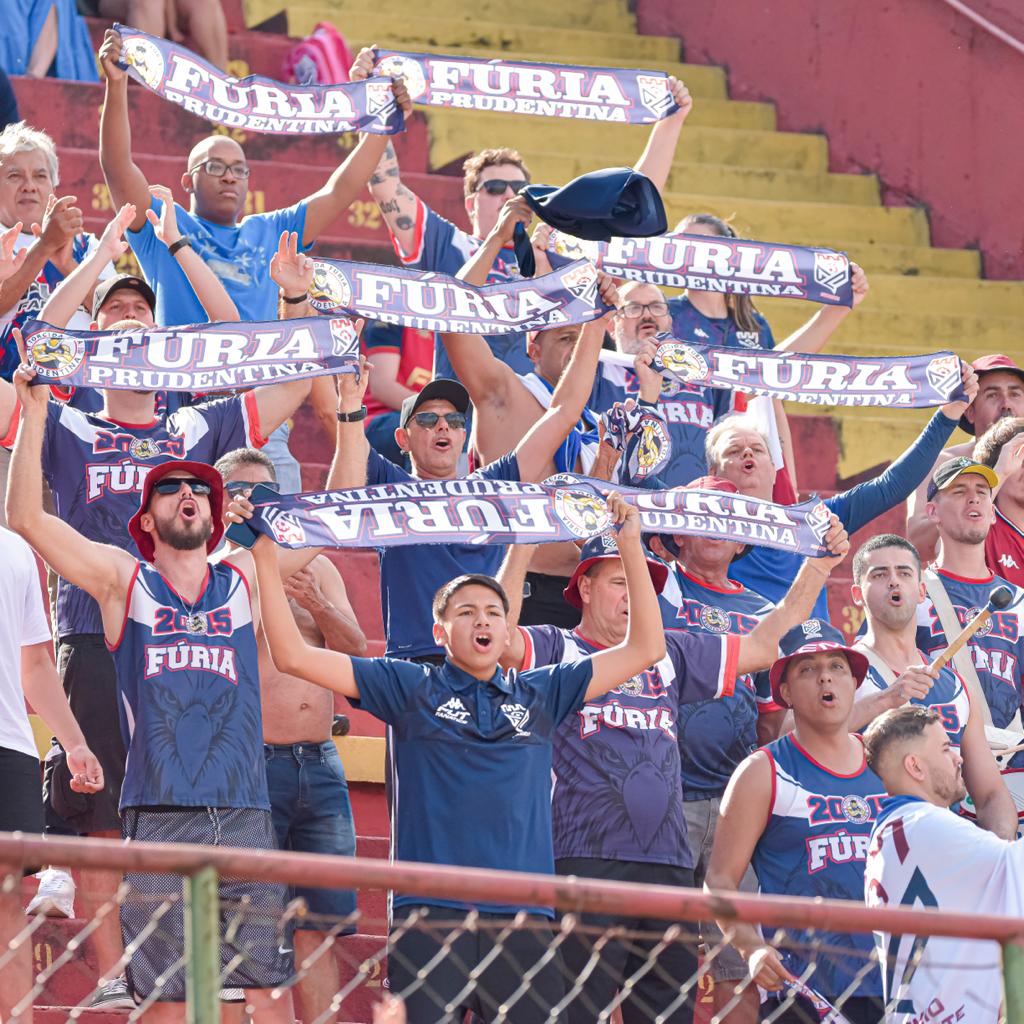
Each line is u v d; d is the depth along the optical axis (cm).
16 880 1338
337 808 2366
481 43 4622
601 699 2191
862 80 4538
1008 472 2820
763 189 4400
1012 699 2552
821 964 2094
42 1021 2123
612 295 2381
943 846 1886
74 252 2895
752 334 3066
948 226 4350
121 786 2205
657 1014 2156
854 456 3675
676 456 2861
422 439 2541
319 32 4166
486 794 1981
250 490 2248
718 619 2445
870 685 2436
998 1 4281
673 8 4922
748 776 2189
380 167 2925
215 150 2870
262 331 2197
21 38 3925
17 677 2106
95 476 2367
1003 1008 1405
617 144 4359
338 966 2336
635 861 2152
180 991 1964
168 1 4156
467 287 2331
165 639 2062
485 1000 1942
